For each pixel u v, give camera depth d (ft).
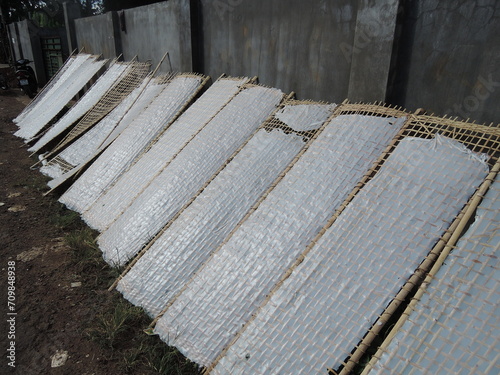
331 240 9.58
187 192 14.56
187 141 16.90
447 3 10.49
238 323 9.79
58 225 16.65
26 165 24.31
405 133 11.05
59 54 50.19
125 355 10.22
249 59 18.37
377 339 8.80
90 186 18.48
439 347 7.15
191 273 11.85
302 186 11.35
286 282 9.45
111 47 32.78
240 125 15.71
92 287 12.91
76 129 25.73
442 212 8.80
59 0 59.36
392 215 9.26
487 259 7.65
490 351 6.73
